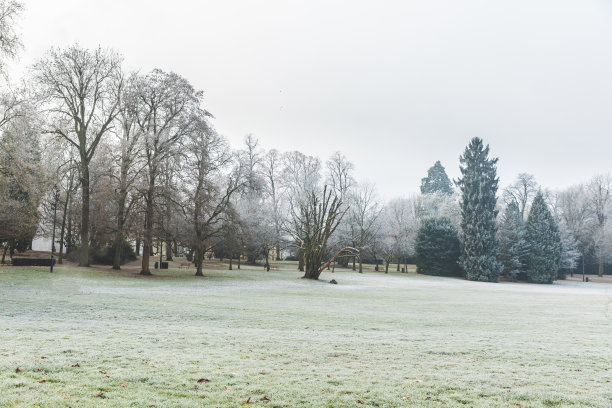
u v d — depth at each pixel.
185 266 60.00
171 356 8.74
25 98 31.44
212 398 6.21
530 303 29.25
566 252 79.69
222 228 47.91
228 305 21.06
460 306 25.59
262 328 13.98
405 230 76.88
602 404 6.52
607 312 23.88
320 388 6.89
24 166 32.59
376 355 9.75
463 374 8.23
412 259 96.31
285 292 32.66
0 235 40.50
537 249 74.12
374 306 24.05
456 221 89.56
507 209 78.81
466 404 6.41
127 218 45.03
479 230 71.25
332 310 20.78
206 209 45.84
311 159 75.38
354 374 7.90
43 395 5.96
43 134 39.34
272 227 65.56
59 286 28.28
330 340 11.61
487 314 21.39
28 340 9.93
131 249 60.22
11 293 22.67
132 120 43.16
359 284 47.97
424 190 120.38
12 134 30.80
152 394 6.27
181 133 42.62
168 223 45.59
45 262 40.41
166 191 41.22
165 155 40.75
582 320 19.53
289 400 6.27
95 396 6.08
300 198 68.38
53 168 42.91
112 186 40.41
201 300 23.19
